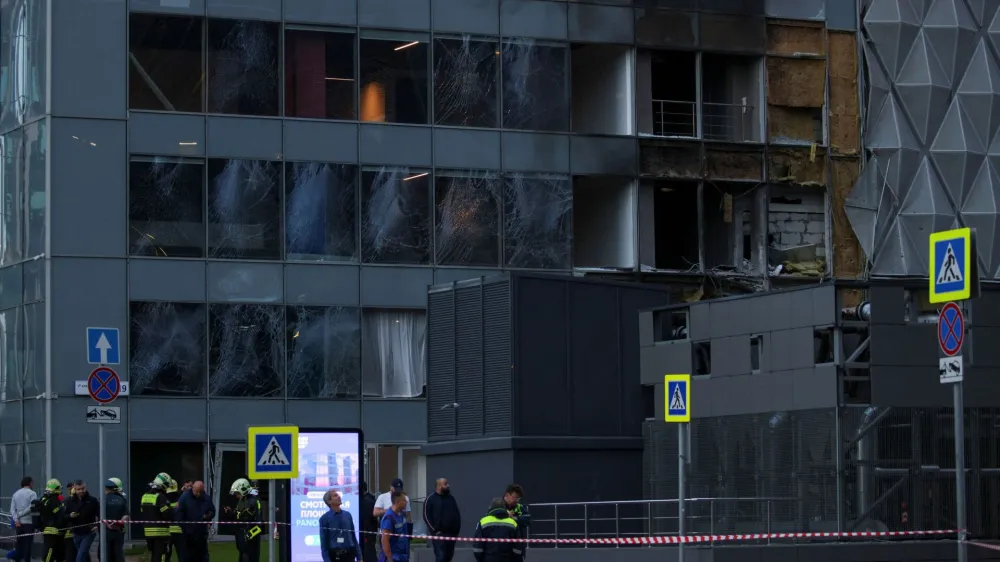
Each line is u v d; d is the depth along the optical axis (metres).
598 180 89.69
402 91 85.12
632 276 88.00
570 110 87.62
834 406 52.69
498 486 59.53
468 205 85.50
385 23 85.00
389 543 46.28
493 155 86.19
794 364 54.47
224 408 80.44
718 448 57.53
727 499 52.56
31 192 80.06
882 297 53.28
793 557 50.53
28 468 79.19
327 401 82.25
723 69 92.31
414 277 84.38
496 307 60.81
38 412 78.50
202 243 80.94
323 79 83.88
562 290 61.28
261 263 81.88
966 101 92.12
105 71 80.00
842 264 91.75
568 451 60.00
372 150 84.25
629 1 89.19
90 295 78.81
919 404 53.12
